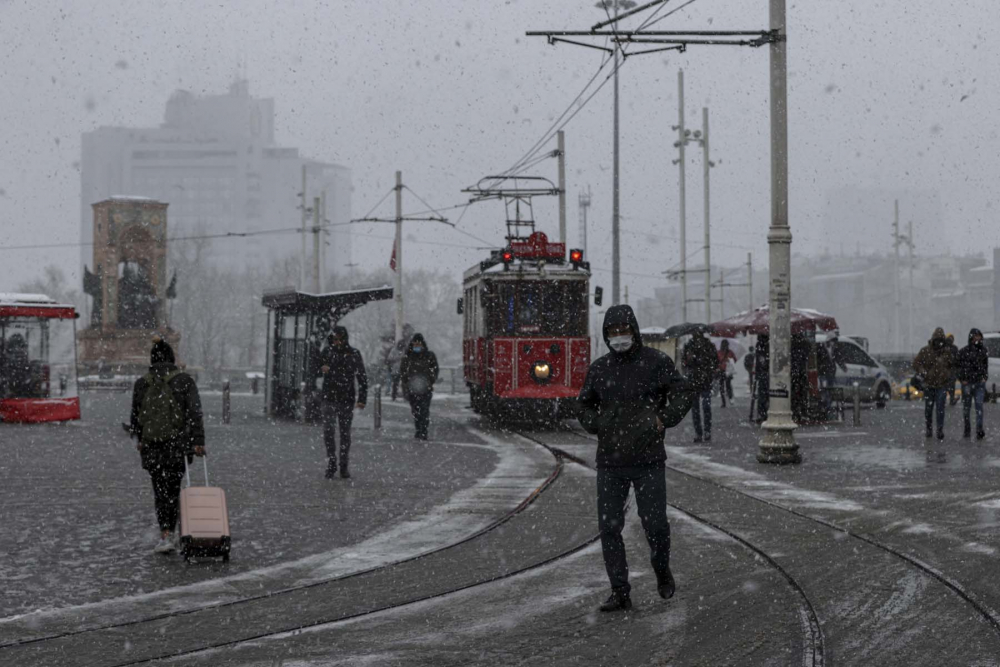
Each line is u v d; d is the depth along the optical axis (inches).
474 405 1695.4
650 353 413.4
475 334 1492.4
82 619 399.9
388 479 842.2
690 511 661.9
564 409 1362.0
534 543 561.6
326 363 838.5
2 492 754.2
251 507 690.8
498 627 387.2
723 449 1077.8
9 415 1486.2
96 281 3299.7
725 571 484.1
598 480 414.3
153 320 3331.7
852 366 1872.5
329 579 472.4
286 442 1178.0
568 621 394.9
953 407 1846.7
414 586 458.3
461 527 614.5
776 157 956.0
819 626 384.5
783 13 945.5
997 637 369.4
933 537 565.6
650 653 350.9
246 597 437.1
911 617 397.7
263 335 5167.3
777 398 941.8
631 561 510.3
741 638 368.8
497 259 1411.2
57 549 540.1
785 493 743.1
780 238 945.5
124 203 3289.9
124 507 682.8
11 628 386.3
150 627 388.8
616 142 2691.9
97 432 1323.8
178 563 508.1
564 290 1360.7
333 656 350.0
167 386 527.8
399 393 2390.5
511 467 930.7
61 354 1533.0
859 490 756.0
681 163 2721.5
